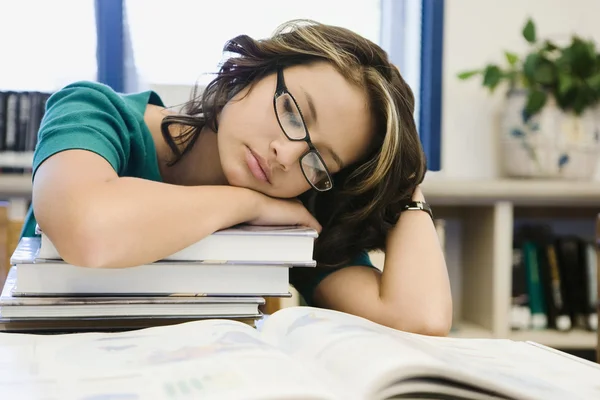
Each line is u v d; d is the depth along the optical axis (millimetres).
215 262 604
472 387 391
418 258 809
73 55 1864
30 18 1837
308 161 795
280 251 619
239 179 794
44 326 574
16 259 565
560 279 1732
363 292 814
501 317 1632
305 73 791
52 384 366
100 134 709
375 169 847
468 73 1862
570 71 1748
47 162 653
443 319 751
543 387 397
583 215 2004
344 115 792
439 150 1961
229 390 341
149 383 365
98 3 1833
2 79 1833
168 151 918
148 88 1889
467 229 1863
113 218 587
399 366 379
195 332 489
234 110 811
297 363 397
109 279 587
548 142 1751
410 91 902
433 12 1942
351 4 2020
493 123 2000
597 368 468
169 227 601
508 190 1594
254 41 839
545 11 2025
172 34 1897
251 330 505
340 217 903
